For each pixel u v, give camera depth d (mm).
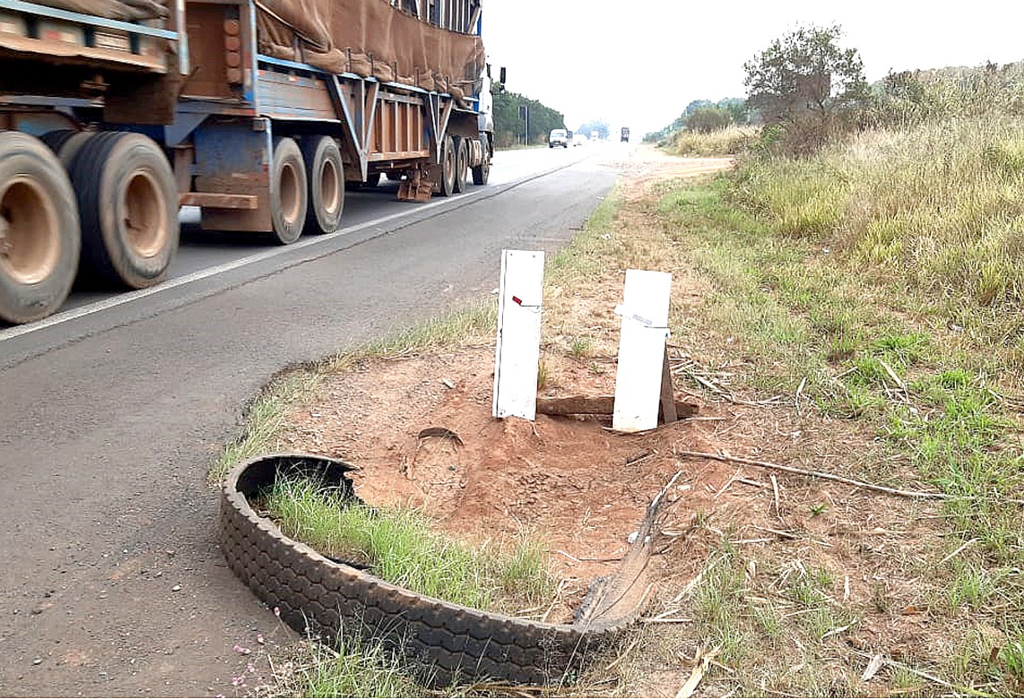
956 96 18219
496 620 2947
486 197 19219
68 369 5664
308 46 11133
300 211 11445
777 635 3223
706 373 6086
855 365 6145
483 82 22547
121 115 8227
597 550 4055
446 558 3525
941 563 3631
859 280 8773
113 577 3400
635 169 31828
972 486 4195
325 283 8727
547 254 10703
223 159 10320
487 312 7426
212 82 9633
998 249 7996
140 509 3945
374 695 2775
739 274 9234
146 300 7602
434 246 11430
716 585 3494
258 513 3797
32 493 4031
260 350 6273
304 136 12352
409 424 5215
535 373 5184
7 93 7059
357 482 4391
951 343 6484
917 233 9453
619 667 3053
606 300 8258
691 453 4785
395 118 15633
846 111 21031
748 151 25906
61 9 6355
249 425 4883
